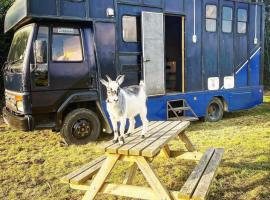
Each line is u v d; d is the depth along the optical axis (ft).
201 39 21.98
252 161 13.37
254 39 25.63
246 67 25.21
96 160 10.42
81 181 8.90
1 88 27.48
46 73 15.83
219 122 22.61
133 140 9.35
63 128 16.53
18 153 15.58
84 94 16.78
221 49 23.30
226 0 23.30
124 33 18.25
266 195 10.42
